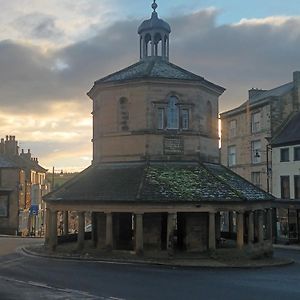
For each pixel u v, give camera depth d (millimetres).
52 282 21250
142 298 18062
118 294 18766
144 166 31344
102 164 33156
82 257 28250
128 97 32750
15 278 22281
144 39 36125
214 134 35062
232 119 58531
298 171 46750
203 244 30688
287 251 39562
